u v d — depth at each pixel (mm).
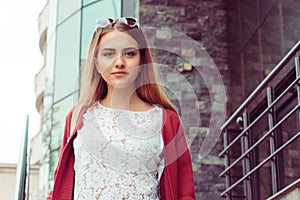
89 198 1669
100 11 8766
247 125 6066
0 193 10438
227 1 8539
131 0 8477
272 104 5109
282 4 6691
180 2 8469
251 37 7652
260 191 6527
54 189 1713
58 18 9477
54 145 9117
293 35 6340
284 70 6508
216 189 7762
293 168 5754
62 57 9227
